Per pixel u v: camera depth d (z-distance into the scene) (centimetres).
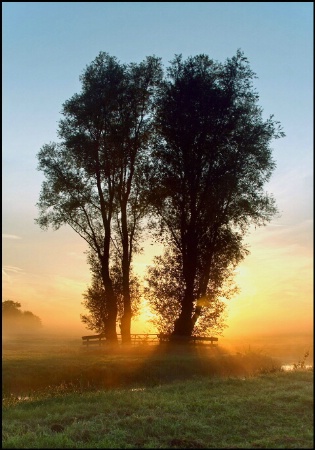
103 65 3784
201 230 3509
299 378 1844
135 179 3753
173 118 3584
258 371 2356
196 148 3553
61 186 3700
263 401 1344
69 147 3653
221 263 3559
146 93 3791
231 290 3566
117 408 1326
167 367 2347
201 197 3491
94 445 970
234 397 1441
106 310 3762
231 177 3412
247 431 1065
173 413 1243
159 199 3581
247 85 3631
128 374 2227
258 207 3491
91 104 3669
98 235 3775
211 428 1088
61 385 1980
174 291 3525
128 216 3803
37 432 1092
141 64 3816
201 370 2395
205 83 3594
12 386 1938
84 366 2231
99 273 3825
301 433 1017
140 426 1103
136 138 3762
